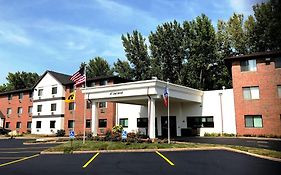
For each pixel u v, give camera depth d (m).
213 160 13.49
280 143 20.62
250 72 28.27
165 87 22.83
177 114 32.25
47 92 46.62
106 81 38.66
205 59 41.97
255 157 14.39
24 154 18.19
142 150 17.88
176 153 16.42
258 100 27.41
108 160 14.28
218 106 29.86
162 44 46.94
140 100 27.12
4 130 46.31
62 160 14.73
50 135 41.62
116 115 36.84
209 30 41.34
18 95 52.75
